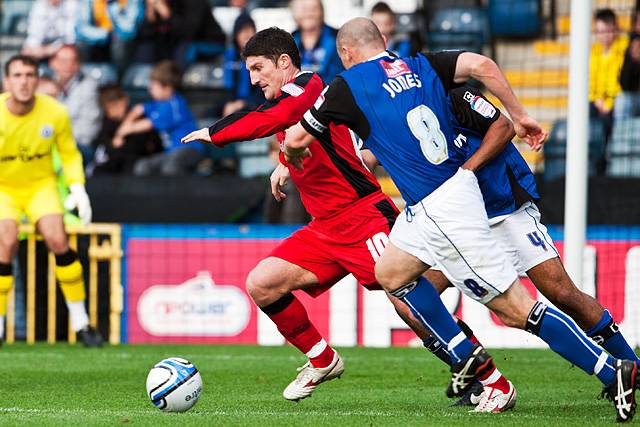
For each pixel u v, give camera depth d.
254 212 39.72
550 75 49.47
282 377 26.09
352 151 20.53
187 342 36.66
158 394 18.62
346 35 18.28
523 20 50.09
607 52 43.41
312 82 19.41
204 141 18.86
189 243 36.72
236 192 39.53
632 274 34.88
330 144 20.27
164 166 42.41
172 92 44.06
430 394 22.72
